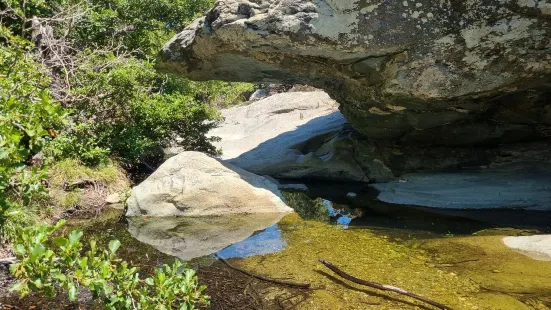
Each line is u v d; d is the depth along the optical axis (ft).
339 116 45.03
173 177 27.07
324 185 36.04
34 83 20.16
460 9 21.67
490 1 21.13
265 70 29.60
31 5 32.09
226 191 26.96
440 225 24.61
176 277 10.19
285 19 23.52
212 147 40.81
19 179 11.46
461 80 23.68
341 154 36.58
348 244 21.20
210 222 25.39
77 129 29.27
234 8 25.27
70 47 31.50
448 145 31.48
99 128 33.30
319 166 36.88
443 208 28.66
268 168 38.32
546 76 23.26
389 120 30.32
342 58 24.61
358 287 16.52
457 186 30.19
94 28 39.73
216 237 22.79
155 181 27.07
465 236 21.77
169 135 37.83
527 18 20.93
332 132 41.27
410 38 22.57
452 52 22.71
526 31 21.27
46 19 29.84
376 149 34.17
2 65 19.62
